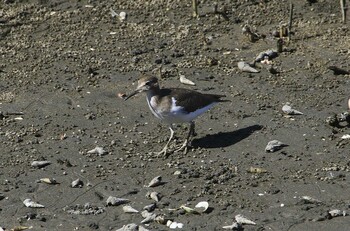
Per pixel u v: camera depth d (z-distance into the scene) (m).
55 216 13.88
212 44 19.50
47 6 21.06
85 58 19.11
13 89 18.08
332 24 19.98
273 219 13.50
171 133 15.71
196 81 18.09
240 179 14.63
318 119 16.48
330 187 14.30
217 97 15.97
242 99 17.38
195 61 18.86
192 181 14.64
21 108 17.38
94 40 19.78
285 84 17.88
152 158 15.48
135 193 14.41
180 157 15.46
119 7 20.92
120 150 15.79
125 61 18.95
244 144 15.75
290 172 14.80
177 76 18.34
